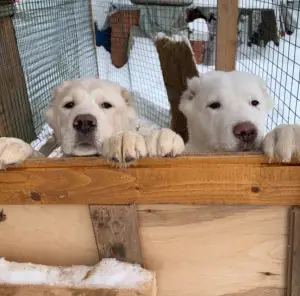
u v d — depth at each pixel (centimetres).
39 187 52
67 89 87
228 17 126
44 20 156
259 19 155
